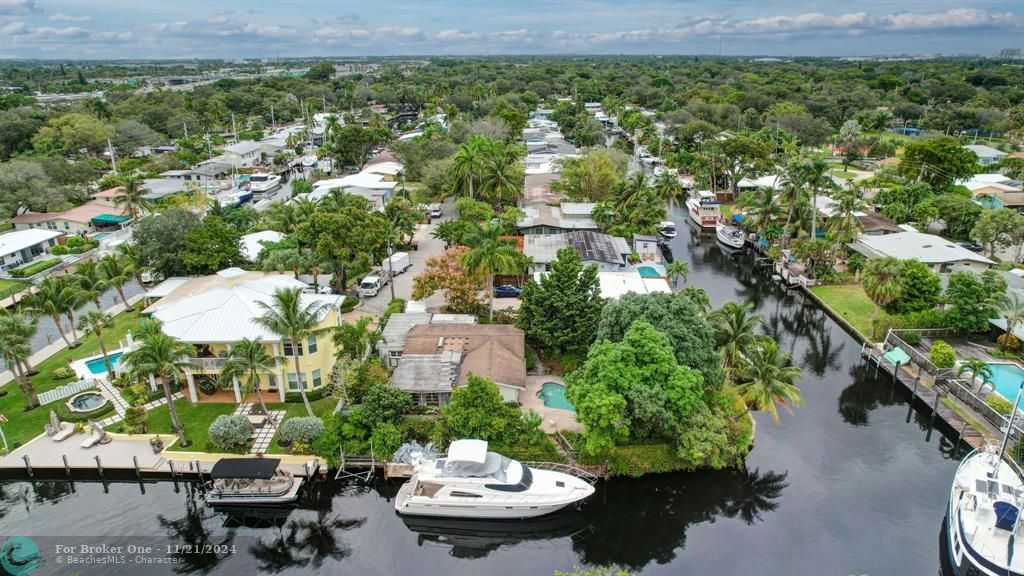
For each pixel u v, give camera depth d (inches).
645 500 1718.8
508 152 4623.5
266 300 2112.5
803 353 2534.5
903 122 7736.2
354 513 1688.0
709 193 4724.4
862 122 6628.9
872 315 2728.8
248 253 3026.6
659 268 3090.6
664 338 1770.4
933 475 1780.3
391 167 5068.9
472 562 1528.1
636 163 6195.9
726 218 4306.1
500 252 2400.3
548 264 2677.2
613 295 2544.3
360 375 1905.8
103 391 2126.0
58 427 1891.0
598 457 1750.7
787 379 1824.6
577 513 1686.8
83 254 3558.1
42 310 2305.6
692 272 3479.3
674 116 7042.3
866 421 2050.9
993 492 1497.3
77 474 1759.4
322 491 1750.7
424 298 2613.2
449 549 1577.3
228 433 1770.4
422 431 1824.6
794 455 1868.8
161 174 5236.2
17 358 1962.4
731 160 4800.7
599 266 2977.4
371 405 1787.6
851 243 3356.3
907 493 1705.2
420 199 4345.5
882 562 1475.1
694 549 1546.5
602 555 1545.3
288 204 3654.0
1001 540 1387.8
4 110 6899.6
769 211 3614.7
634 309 1910.7
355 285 2972.4
